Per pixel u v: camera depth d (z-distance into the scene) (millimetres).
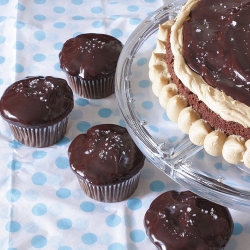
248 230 797
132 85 827
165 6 885
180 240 751
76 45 897
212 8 794
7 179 835
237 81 736
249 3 787
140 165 805
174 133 787
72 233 794
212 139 743
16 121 830
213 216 768
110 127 837
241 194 742
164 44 813
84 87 893
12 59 947
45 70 936
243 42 754
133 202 822
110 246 786
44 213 809
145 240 791
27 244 785
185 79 750
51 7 1008
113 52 887
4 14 1000
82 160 806
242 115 725
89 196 824
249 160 730
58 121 840
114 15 1001
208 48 758
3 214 807
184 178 753
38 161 852
